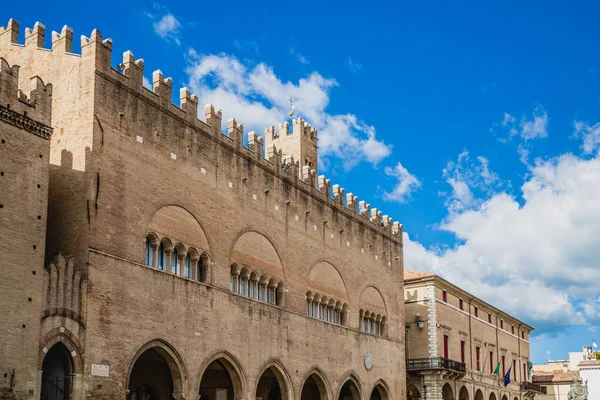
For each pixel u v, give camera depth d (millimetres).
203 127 52438
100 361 40906
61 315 39062
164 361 51719
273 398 67625
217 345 50344
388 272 77188
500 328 109812
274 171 60188
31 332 36844
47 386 39938
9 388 35250
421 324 86500
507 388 108750
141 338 43969
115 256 43125
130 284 43781
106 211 43094
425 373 84188
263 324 55625
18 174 37688
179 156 49625
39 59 46688
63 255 41156
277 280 58719
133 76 46844
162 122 48594
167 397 53469
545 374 145125
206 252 50938
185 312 47812
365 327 71812
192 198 50250
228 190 54062
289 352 58344
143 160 46469
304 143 82500
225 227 53156
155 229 46656
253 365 53812
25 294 36938
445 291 90938
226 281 52375
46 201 39000
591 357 158875
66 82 45000
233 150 55312
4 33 48875
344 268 68750
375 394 78812
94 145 43062
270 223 58656
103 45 45000
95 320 40969
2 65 37750
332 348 64500
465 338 95125
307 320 61562
